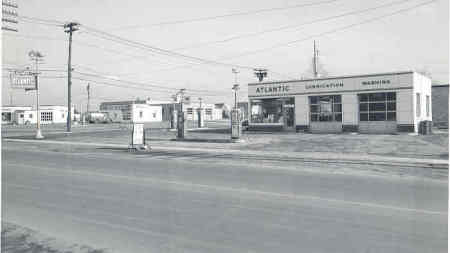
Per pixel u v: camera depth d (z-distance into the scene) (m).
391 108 31.41
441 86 42.28
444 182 10.92
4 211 7.59
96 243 5.67
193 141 27.92
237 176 12.14
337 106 33.97
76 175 12.35
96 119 92.62
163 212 7.41
